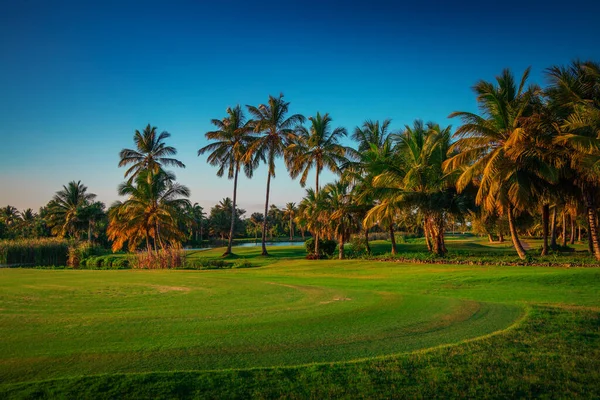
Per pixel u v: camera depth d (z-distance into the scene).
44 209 90.88
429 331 8.40
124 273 26.11
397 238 61.84
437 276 19.12
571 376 5.80
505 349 6.96
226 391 5.35
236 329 8.72
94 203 72.19
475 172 22.92
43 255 48.38
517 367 6.14
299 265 30.88
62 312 11.12
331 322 9.32
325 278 20.98
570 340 7.44
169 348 7.32
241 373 5.89
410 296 13.28
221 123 46.09
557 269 18.48
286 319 9.71
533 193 23.28
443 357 6.59
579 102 20.41
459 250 38.09
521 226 43.72
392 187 30.42
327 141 39.53
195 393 5.29
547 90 21.77
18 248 47.31
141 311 11.14
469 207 28.66
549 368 6.10
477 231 51.03
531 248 40.03
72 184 70.88
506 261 22.91
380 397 5.22
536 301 12.12
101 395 5.19
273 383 5.60
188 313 10.72
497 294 13.84
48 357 6.87
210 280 20.17
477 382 5.64
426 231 31.95
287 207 122.69
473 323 9.01
